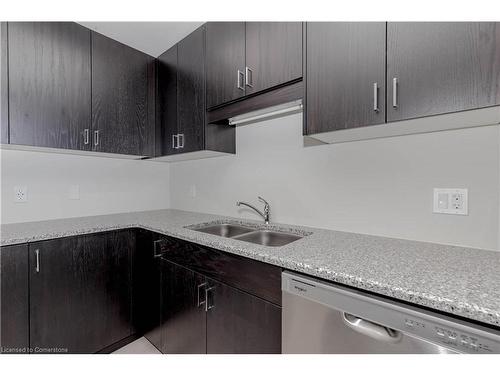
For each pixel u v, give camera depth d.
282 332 0.96
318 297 0.85
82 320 1.54
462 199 1.08
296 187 1.64
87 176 2.11
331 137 1.29
